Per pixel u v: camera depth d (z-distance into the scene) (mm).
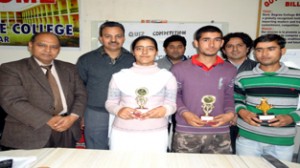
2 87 1546
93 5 2545
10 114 1540
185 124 1609
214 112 1592
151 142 1480
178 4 2543
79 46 2607
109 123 1864
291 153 1597
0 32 2602
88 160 1129
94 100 1922
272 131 1550
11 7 2562
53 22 2580
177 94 1650
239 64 2109
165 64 2334
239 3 2527
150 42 1527
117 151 1235
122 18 2564
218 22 2559
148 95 1482
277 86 1536
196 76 1579
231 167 1094
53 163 1092
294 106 1565
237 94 1688
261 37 1522
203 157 1194
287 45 2547
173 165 1098
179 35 2439
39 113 1527
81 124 1995
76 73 1833
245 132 1631
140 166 1080
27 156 1149
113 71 1895
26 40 2611
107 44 1822
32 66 1604
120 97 1566
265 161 1164
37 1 2553
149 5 2545
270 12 2508
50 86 1622
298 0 2475
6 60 2646
